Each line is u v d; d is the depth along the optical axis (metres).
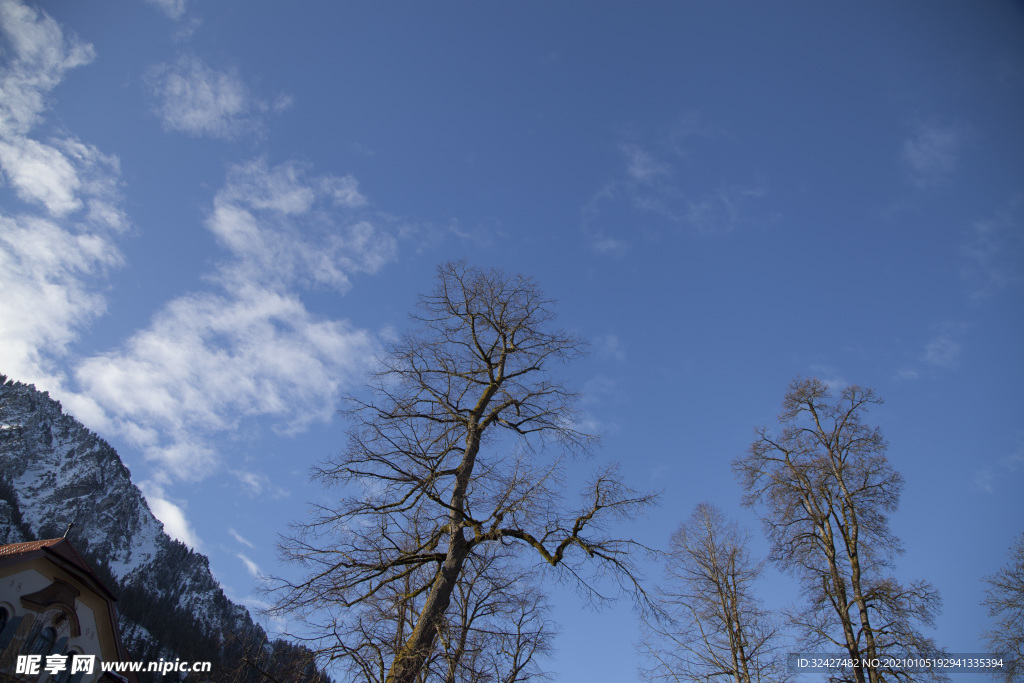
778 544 18.41
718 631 17.45
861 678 14.89
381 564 10.01
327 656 9.16
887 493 17.41
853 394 19.38
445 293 14.44
